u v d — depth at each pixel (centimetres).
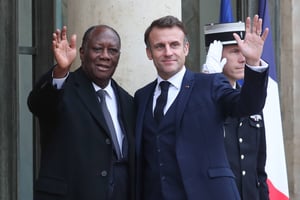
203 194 693
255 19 666
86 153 706
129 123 739
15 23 890
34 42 991
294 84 1245
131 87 836
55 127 711
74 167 702
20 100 986
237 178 775
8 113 884
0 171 877
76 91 721
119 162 721
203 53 1229
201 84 720
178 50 721
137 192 723
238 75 817
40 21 994
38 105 692
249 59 659
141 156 726
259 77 655
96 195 699
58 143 708
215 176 697
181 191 701
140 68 838
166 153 709
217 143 705
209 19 1234
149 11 842
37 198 710
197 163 699
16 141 888
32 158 998
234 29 845
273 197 982
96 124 714
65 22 1022
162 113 720
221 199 694
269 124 993
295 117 1245
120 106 743
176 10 864
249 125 789
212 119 705
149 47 739
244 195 777
